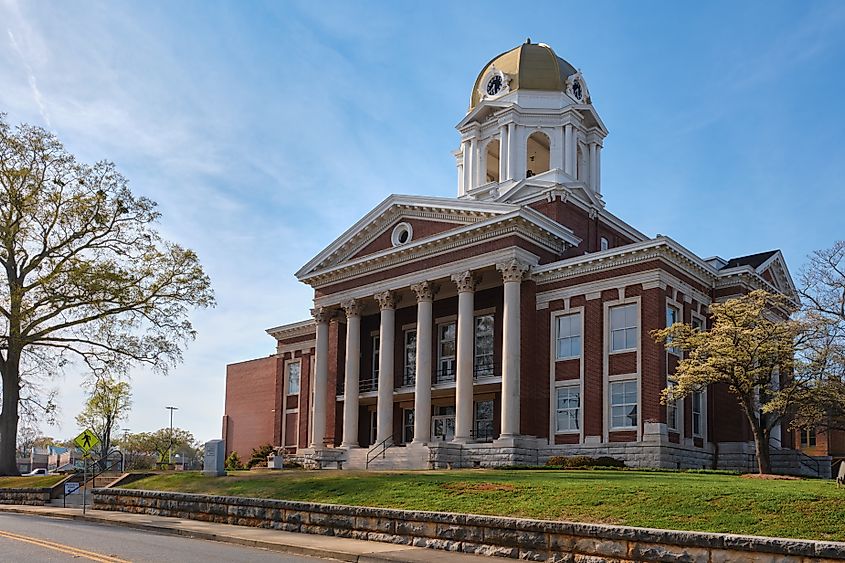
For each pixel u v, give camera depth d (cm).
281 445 6059
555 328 4134
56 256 4572
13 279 4519
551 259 4331
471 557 1689
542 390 4103
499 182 5459
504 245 4159
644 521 1631
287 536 2106
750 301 3406
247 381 7188
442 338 4872
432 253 4478
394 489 2347
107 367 4647
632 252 3841
